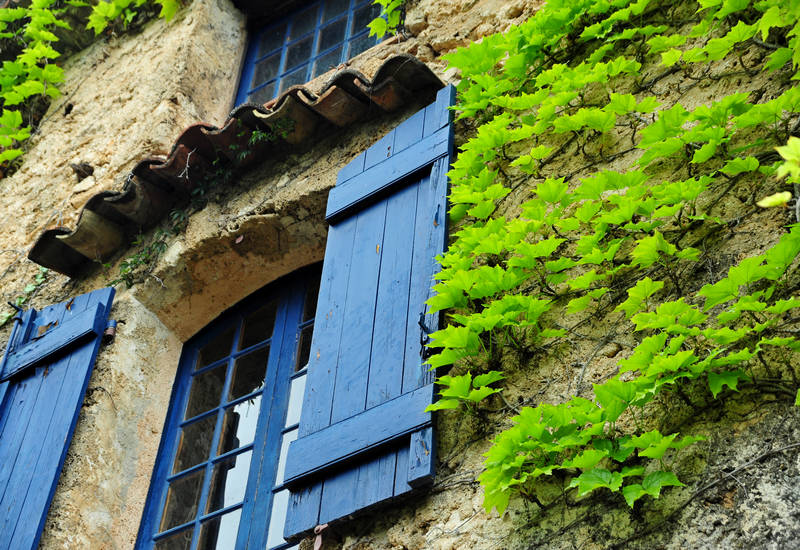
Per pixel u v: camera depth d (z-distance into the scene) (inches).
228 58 234.4
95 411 166.6
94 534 156.1
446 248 139.6
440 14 183.8
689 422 106.7
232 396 170.2
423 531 117.4
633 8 144.2
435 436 122.3
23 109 247.8
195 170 184.5
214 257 180.2
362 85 165.3
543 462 110.7
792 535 93.4
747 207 118.9
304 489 127.4
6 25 257.8
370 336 135.8
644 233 125.1
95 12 247.9
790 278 110.7
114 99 232.4
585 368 119.0
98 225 189.0
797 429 99.6
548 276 126.2
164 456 170.1
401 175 151.1
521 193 142.6
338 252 151.3
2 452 167.2
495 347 127.9
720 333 104.1
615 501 105.9
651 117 136.4
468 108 150.9
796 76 120.3
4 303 204.8
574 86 140.5
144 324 181.9
